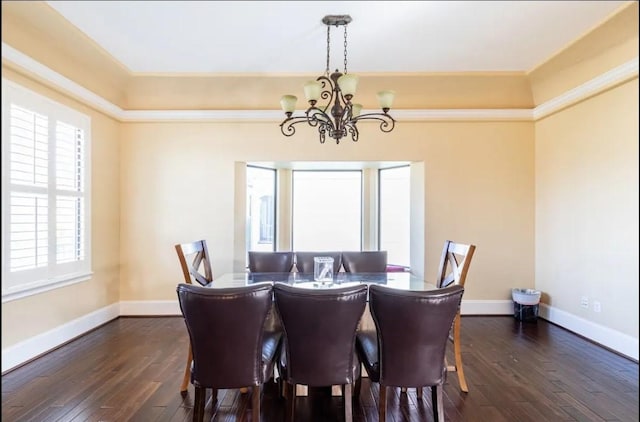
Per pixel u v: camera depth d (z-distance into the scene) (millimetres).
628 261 3227
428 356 2035
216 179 4562
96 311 4055
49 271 3328
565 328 4000
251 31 3229
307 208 5672
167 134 4551
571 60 3654
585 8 2877
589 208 3660
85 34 3275
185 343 3596
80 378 2850
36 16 2918
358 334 2572
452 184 4547
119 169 4512
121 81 4227
